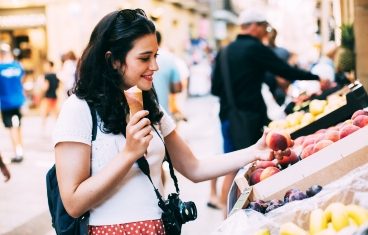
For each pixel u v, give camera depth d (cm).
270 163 305
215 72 552
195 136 1353
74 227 234
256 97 534
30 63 2158
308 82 689
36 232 606
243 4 2825
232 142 533
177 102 634
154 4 2814
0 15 2162
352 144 272
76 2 2095
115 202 230
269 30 889
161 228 235
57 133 228
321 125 392
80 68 234
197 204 698
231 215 234
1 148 1242
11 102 1034
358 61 541
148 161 238
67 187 224
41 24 2134
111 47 231
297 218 227
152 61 235
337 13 739
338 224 204
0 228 620
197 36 3888
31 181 873
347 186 229
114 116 228
